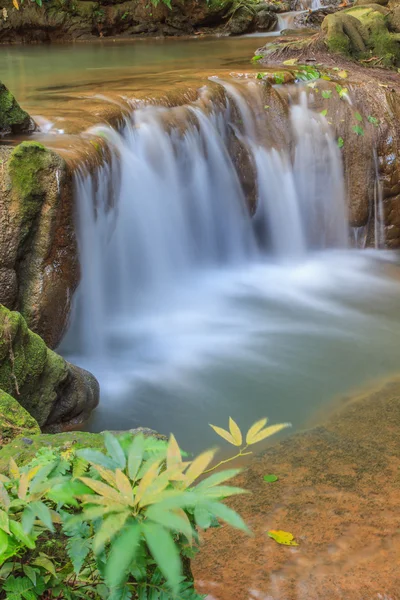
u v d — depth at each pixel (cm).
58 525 199
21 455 239
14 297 457
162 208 652
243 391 508
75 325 532
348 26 990
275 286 716
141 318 611
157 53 1134
